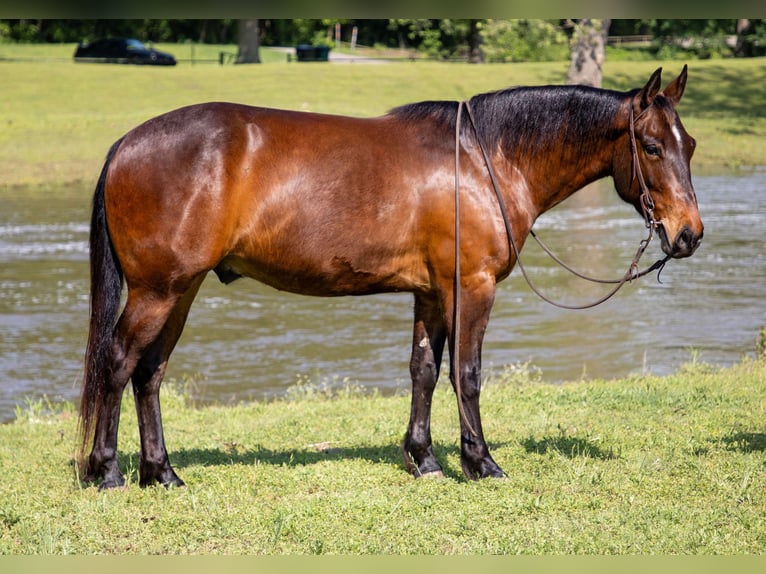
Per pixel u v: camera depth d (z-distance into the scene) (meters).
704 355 11.59
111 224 5.86
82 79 38.59
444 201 5.98
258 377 11.02
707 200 23.42
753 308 13.88
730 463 6.45
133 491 6.06
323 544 5.26
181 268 5.77
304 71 40.56
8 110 33.50
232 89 37.06
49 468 6.85
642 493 5.98
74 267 16.44
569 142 6.23
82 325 13.09
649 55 51.78
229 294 15.27
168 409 9.29
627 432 7.43
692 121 33.66
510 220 6.18
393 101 35.28
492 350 11.94
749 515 5.53
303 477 6.40
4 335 12.56
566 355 11.69
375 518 5.62
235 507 5.83
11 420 9.48
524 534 5.38
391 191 5.95
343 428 8.09
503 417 8.25
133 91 36.84
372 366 11.45
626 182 6.21
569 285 15.42
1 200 23.03
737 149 30.02
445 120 6.15
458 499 5.94
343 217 5.89
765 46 51.81
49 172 26.17
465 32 49.78
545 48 46.44
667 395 8.76
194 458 7.06
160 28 60.75
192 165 5.70
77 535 5.43
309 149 5.89
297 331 13.05
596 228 20.48
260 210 5.82
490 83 38.25
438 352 6.49
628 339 12.36
